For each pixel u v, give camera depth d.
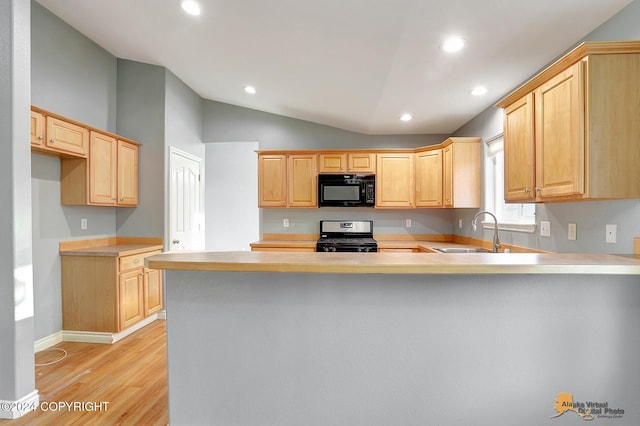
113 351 2.85
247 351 1.62
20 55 1.93
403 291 1.57
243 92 3.98
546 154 1.80
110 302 3.04
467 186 3.58
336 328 1.60
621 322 1.52
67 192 3.04
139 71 3.72
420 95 3.13
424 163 4.05
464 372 1.57
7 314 1.90
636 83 1.52
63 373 2.46
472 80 2.76
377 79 2.86
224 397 1.64
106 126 3.57
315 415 1.62
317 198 4.20
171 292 1.64
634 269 1.29
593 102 1.53
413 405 1.59
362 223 4.50
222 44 2.83
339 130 4.55
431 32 2.07
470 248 3.44
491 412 1.57
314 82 3.20
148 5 2.49
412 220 4.48
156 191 3.71
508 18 1.88
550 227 2.38
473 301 1.56
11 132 1.89
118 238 3.73
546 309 1.54
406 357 1.58
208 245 5.56
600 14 1.79
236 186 5.54
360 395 1.60
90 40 3.35
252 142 4.64
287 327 1.61
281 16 2.21
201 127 4.62
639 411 1.52
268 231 4.56
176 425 1.65
